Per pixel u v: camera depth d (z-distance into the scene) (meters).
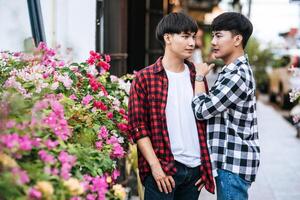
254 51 23.36
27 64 4.07
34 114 2.78
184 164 3.44
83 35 5.62
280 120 14.66
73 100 3.78
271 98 20.02
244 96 3.35
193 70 3.61
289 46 16.27
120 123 3.93
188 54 3.45
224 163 3.39
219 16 3.50
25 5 5.27
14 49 5.15
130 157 5.30
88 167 3.01
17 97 2.87
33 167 2.56
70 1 5.57
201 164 3.46
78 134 3.45
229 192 3.37
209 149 3.45
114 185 3.37
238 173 3.37
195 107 3.40
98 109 3.83
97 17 6.07
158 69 3.47
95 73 4.41
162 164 3.39
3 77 4.04
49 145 2.73
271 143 10.81
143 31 9.02
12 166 2.40
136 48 8.97
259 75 23.17
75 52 5.54
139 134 3.43
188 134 3.46
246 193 3.44
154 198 3.48
